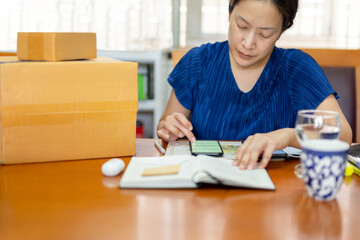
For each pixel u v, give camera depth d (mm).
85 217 685
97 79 1013
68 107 1000
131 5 2910
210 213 708
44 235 620
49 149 1007
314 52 1659
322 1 2986
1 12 2727
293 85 1410
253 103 1410
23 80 959
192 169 873
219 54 1461
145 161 957
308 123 827
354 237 628
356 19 3000
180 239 614
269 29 1155
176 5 3062
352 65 1651
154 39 2994
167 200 764
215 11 3070
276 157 1039
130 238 616
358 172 934
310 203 759
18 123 972
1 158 977
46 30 2826
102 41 2910
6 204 734
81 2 2836
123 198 771
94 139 1038
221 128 1418
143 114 3121
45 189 813
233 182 812
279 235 631
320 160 747
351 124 1624
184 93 1468
